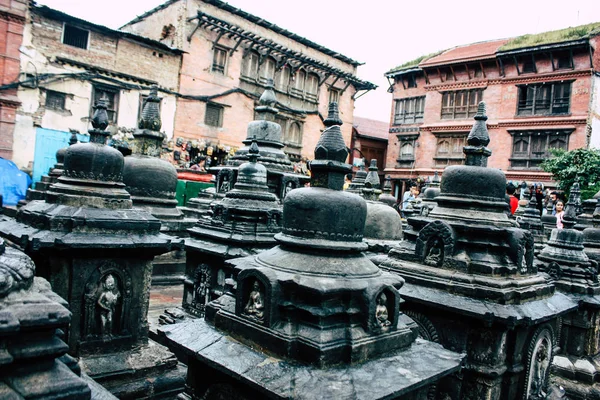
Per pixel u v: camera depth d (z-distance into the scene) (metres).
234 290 4.69
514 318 5.65
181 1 29.91
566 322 8.46
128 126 27.61
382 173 46.19
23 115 23.95
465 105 36.47
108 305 6.09
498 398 6.10
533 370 6.50
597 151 27.86
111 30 25.95
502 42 36.78
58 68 24.77
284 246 4.42
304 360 3.78
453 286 6.27
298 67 36.75
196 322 4.76
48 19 24.19
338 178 4.41
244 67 33.50
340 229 4.24
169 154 29.27
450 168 7.13
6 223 6.73
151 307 9.93
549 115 32.09
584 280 8.36
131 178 11.75
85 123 25.95
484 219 6.62
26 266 2.99
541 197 28.30
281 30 34.84
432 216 7.05
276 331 3.95
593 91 30.62
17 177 22.92
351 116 42.09
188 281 9.23
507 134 33.84
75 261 5.84
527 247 6.70
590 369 8.12
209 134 31.81
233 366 3.86
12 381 2.73
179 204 21.62
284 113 36.41
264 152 12.37
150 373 6.23
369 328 3.98
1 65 23.03
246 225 8.65
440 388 6.25
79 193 6.18
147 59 28.14
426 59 39.69
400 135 40.62
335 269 4.09
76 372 3.35
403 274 6.80
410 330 4.42
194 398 4.43
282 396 3.42
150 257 6.51
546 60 32.09
